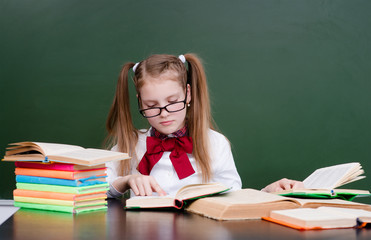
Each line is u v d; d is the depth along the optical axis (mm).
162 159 1312
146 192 945
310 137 2049
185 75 1216
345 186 2041
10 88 2006
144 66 1165
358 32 2066
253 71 2033
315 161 2047
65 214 798
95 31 2012
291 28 2041
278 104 2041
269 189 1133
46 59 2012
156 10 2020
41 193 851
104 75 2012
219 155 1378
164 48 2014
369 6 2074
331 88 2057
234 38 2027
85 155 826
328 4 2059
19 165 905
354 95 2062
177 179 1307
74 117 2010
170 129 1140
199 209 784
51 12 2014
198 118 1289
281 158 2041
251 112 2031
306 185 1162
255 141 2033
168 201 828
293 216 668
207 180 1289
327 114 2053
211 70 2020
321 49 2053
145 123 1983
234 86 2027
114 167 1323
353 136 2062
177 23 2020
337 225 649
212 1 2025
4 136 2000
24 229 658
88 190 834
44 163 859
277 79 2041
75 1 2014
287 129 2041
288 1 2045
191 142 1229
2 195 1975
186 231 631
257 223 688
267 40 2035
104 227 668
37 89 2010
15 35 2012
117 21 2014
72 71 2012
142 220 726
